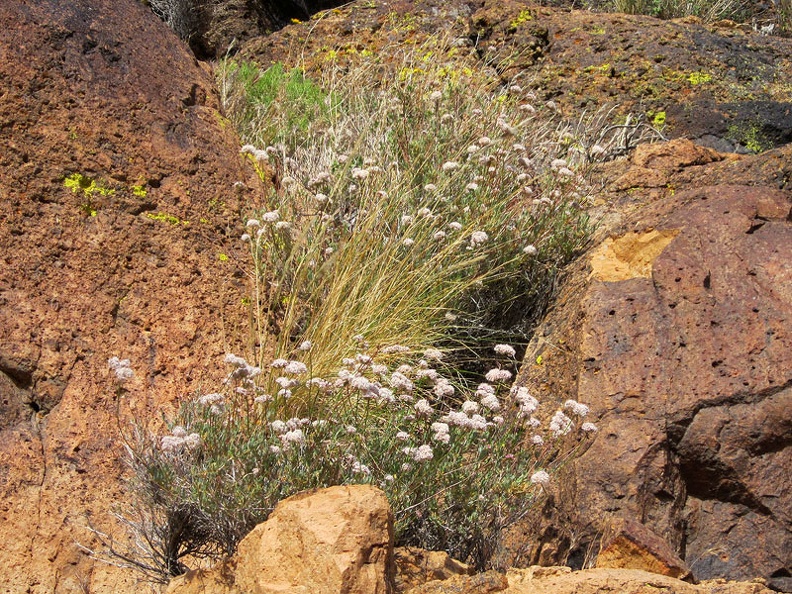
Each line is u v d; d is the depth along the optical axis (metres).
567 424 1.88
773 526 1.94
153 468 1.71
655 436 1.98
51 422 1.91
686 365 2.06
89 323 2.06
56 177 2.19
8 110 2.20
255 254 2.31
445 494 1.82
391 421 1.92
